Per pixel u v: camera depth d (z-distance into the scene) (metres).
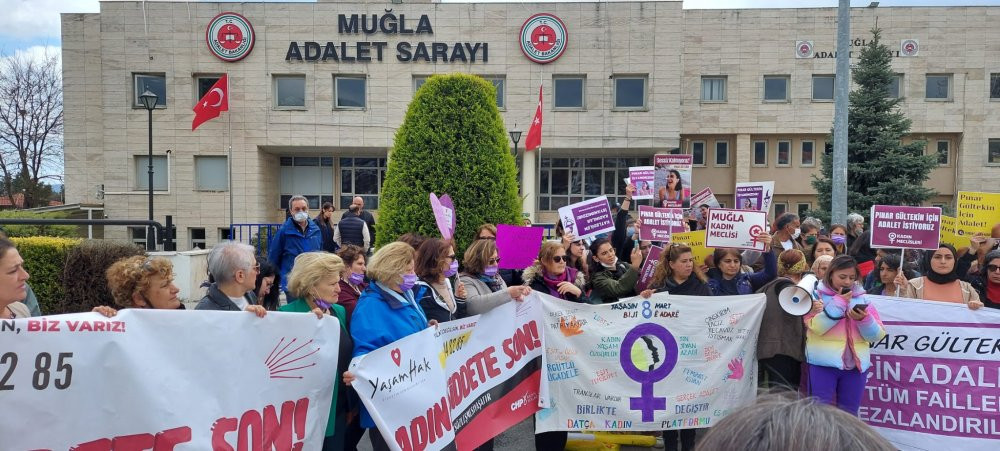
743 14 27.48
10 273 2.83
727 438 1.05
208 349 3.04
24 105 35.50
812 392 4.62
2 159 35.97
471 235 9.03
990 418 4.58
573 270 5.77
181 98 24.69
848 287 4.44
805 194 28.09
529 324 4.70
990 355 4.57
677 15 24.42
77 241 8.12
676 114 24.62
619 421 4.85
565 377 4.81
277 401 3.30
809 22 27.27
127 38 24.52
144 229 24.89
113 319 2.77
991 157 27.47
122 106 24.66
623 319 4.88
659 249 6.12
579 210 7.17
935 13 27.23
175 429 2.90
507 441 5.61
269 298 5.18
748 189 9.30
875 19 27.36
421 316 4.00
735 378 4.98
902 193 20.73
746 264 7.11
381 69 24.88
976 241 6.56
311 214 26.88
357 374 3.41
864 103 21.61
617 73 24.73
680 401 4.91
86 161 26.50
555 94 25.06
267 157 25.80
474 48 24.78
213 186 25.05
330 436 3.74
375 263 3.81
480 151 9.23
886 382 4.86
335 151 26.05
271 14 24.62
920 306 4.74
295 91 25.05
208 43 24.52
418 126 9.28
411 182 9.20
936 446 4.71
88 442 2.68
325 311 3.74
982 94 27.30
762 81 27.58
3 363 2.51
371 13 24.75
